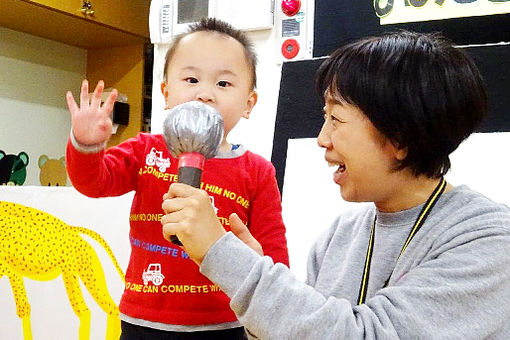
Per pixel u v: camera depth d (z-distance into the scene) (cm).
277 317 61
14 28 272
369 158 72
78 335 150
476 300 62
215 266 63
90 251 153
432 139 71
